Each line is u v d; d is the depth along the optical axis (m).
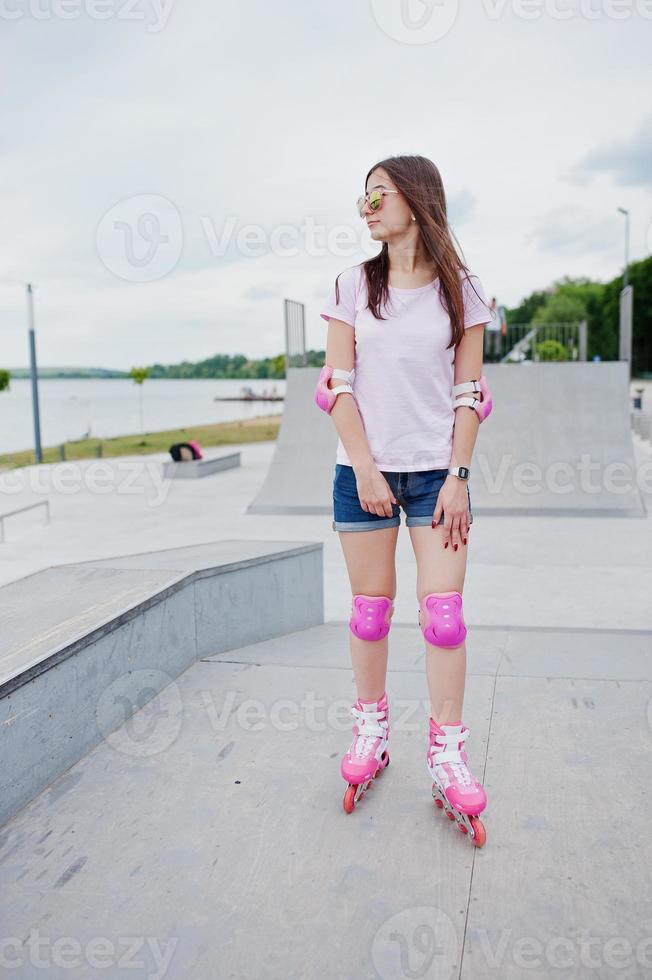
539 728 2.42
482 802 1.78
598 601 5.56
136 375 38.44
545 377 10.52
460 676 1.89
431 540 1.90
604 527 8.67
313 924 1.55
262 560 3.45
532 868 1.71
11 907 1.61
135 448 24.20
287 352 10.98
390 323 1.84
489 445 10.17
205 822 1.91
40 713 2.03
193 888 1.66
